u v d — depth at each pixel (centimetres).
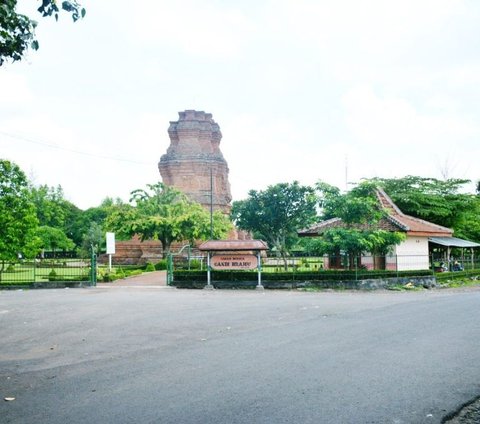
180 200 4500
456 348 975
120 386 731
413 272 2656
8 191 2980
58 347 1043
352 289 2442
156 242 4819
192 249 4647
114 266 4456
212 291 2406
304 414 606
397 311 1544
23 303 1908
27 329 1284
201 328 1258
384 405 641
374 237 2406
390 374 785
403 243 2834
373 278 2522
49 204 6738
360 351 951
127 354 959
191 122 5519
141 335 1166
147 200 4419
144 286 2708
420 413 615
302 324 1305
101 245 5662
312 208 5297
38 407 641
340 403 647
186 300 1950
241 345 1027
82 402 659
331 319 1389
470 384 734
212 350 980
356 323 1305
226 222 4422
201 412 613
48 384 753
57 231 6356
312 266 3641
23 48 930
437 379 758
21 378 793
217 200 5447
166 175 5509
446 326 1238
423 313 1488
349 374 785
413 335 1115
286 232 5591
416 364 848
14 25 888
